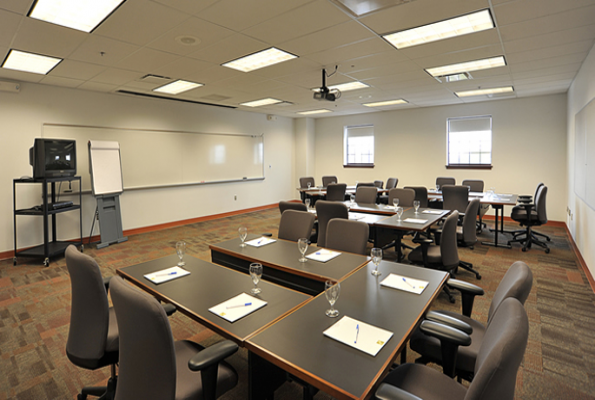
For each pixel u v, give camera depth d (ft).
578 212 14.84
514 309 3.46
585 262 12.71
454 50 11.97
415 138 26.05
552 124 20.70
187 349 5.14
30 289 11.53
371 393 3.38
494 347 2.97
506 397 3.00
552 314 9.30
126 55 11.87
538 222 15.34
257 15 8.82
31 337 8.43
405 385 4.31
